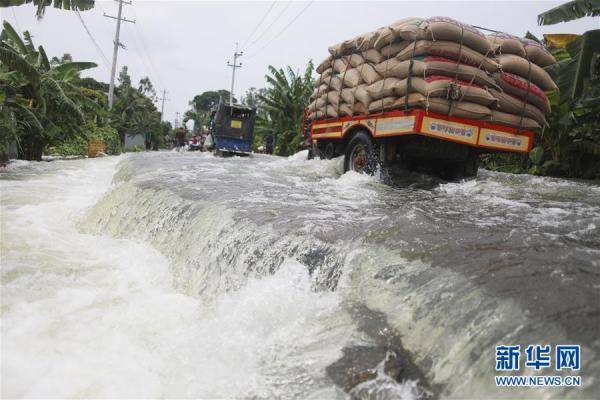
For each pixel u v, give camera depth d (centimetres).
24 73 1119
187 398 231
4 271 387
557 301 209
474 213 432
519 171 1274
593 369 166
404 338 228
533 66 680
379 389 201
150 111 4800
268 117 2928
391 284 264
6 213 601
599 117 1051
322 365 226
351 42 806
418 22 640
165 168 896
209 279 388
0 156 1174
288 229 369
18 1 998
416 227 346
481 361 191
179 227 492
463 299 225
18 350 265
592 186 716
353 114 798
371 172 745
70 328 298
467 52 627
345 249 314
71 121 1628
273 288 316
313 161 1008
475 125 661
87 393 233
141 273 423
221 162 1159
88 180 983
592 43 926
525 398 171
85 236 552
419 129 630
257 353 253
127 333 298
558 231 350
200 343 282
